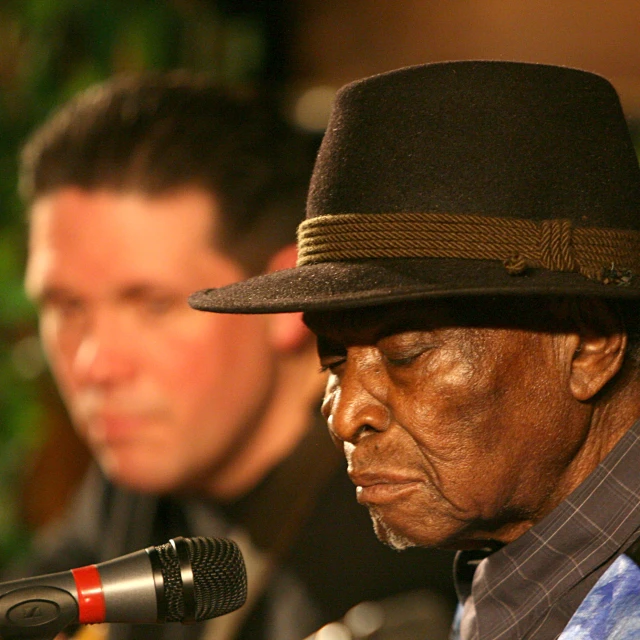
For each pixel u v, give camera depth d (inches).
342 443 169.3
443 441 157.8
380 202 161.6
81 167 310.7
